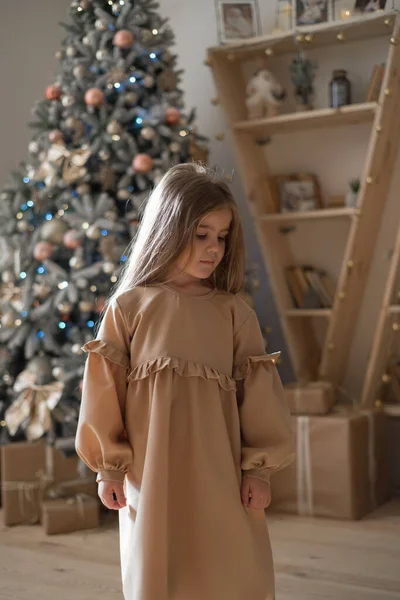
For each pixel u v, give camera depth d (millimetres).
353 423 3146
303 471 3215
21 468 3186
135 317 1711
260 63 3734
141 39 3396
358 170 3695
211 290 1795
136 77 3404
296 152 3846
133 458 1688
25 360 3459
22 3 4160
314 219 3748
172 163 3344
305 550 2721
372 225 3553
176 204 1706
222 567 1611
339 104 3477
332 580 2396
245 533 1640
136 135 3432
